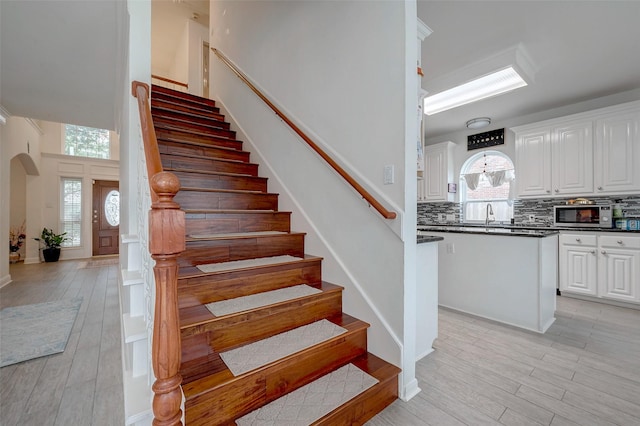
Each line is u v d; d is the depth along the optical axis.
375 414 1.51
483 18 2.40
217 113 4.24
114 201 7.84
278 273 2.01
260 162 3.16
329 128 2.24
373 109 1.88
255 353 1.48
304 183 2.48
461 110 4.28
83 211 7.34
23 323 2.88
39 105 3.96
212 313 1.55
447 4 2.24
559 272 3.75
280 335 1.69
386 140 1.79
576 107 4.04
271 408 1.34
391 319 1.75
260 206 2.70
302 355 1.52
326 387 1.49
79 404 1.66
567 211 3.98
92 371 2.00
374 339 1.83
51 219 6.96
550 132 4.01
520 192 4.31
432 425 1.44
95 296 3.87
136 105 1.80
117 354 2.24
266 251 2.25
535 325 2.58
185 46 5.70
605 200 3.81
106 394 1.75
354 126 2.02
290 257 2.26
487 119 4.52
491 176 4.87
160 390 0.85
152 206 0.87
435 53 2.90
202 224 2.19
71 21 2.29
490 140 4.88
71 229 7.23
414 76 1.73
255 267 1.90
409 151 1.70
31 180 6.64
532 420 1.47
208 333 1.47
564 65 3.09
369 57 1.91
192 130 3.44
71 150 7.28
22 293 4.02
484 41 2.71
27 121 5.76
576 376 1.86
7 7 2.11
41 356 2.20
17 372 1.98
